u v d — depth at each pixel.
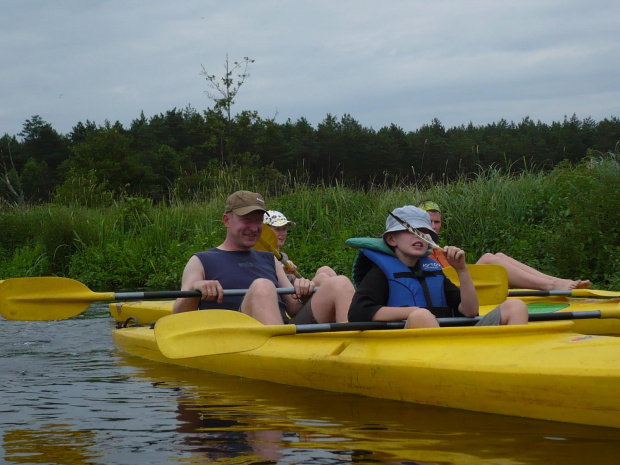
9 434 3.28
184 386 4.43
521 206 10.80
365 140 62.94
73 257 14.59
